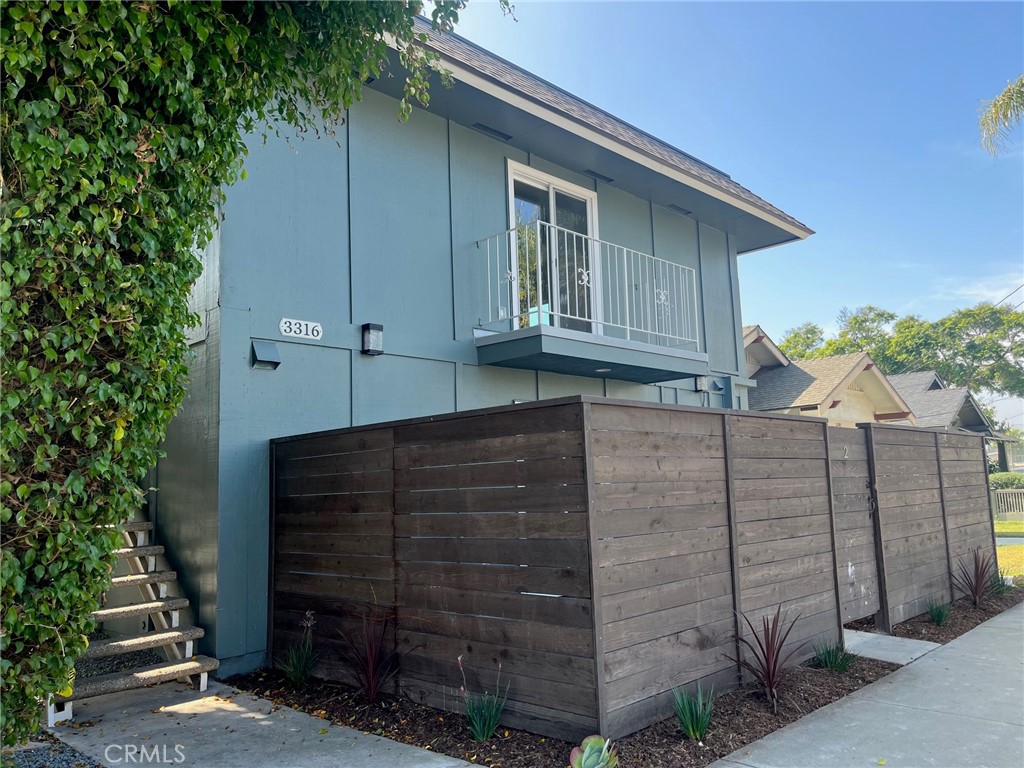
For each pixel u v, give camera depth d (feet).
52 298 9.49
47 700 10.23
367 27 12.84
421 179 23.43
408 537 14.70
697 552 14.08
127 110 10.30
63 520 9.62
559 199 28.91
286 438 18.04
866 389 57.06
